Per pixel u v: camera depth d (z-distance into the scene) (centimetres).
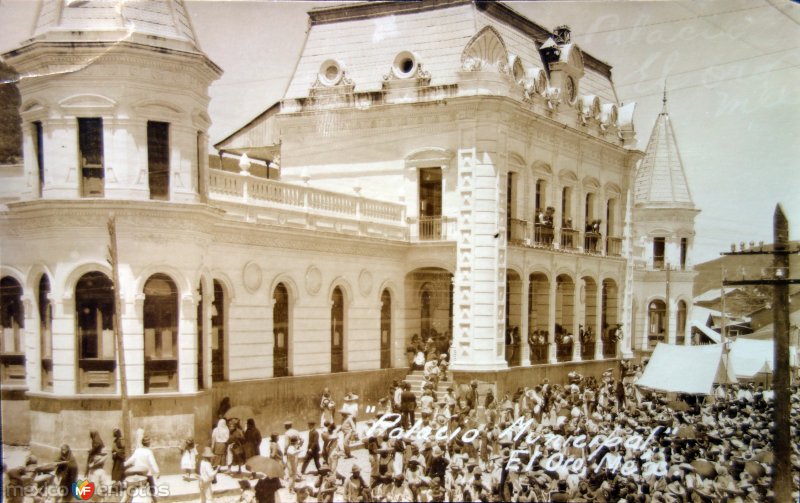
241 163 2480
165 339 2062
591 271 3550
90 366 2019
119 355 1970
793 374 2998
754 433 2439
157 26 2109
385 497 1967
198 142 2211
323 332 2672
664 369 2784
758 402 2703
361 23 3206
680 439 2338
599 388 2966
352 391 2730
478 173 2945
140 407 2002
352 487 1919
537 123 3192
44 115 2066
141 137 2070
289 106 3164
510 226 3123
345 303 2775
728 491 2152
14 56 2081
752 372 2895
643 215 3612
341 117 3131
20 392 2089
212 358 2316
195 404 2067
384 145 3102
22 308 2111
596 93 3712
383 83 3081
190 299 2081
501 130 2967
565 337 3322
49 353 2055
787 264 2858
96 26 2062
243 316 2389
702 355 2753
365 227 2867
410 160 3067
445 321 3044
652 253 3572
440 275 3045
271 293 2481
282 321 2555
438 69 3080
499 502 2041
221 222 2284
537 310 3300
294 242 2566
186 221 2083
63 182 2053
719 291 3259
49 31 2039
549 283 3294
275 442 2052
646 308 3619
